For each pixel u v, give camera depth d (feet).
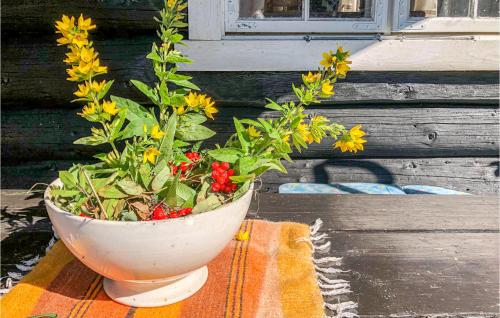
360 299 2.77
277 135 2.76
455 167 6.36
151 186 2.58
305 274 2.96
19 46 5.76
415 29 5.65
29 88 5.87
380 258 3.22
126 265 2.36
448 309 2.69
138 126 2.84
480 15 5.72
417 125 6.12
